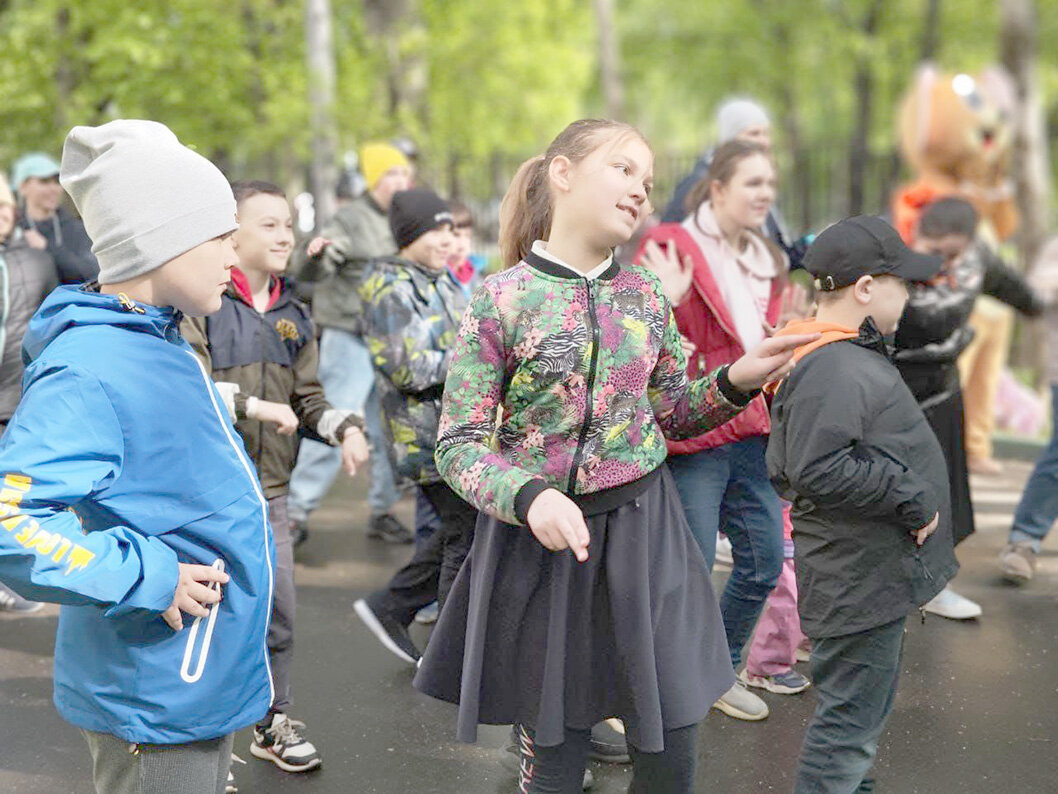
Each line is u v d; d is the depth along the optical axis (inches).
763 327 154.0
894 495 107.7
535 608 98.8
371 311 161.3
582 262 99.0
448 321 161.5
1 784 143.5
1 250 207.8
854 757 114.0
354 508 280.7
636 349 99.0
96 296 82.7
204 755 86.7
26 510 74.8
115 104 481.1
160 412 81.9
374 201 254.1
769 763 143.3
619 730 143.6
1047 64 894.4
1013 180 487.2
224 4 445.7
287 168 617.3
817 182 558.9
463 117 585.9
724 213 152.1
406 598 168.1
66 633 85.7
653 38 1062.4
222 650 85.2
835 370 110.4
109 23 462.6
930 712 157.5
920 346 175.2
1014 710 157.9
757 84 1023.6
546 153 103.9
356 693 170.1
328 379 253.0
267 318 145.1
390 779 143.2
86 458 77.8
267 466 143.2
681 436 107.6
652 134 1301.7
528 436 98.7
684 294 149.0
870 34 907.4
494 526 99.1
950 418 179.0
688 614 100.4
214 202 85.7
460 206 220.1
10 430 77.9
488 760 148.0
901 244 116.6
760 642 162.4
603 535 98.9
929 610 195.3
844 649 113.3
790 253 177.6
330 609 208.4
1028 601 201.9
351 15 499.8
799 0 938.1
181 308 86.8
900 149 466.3
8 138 494.6
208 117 451.8
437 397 161.0
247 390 142.0
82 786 143.3
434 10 549.6
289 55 462.3
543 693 97.4
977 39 927.0
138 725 82.8
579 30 767.1
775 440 117.1
